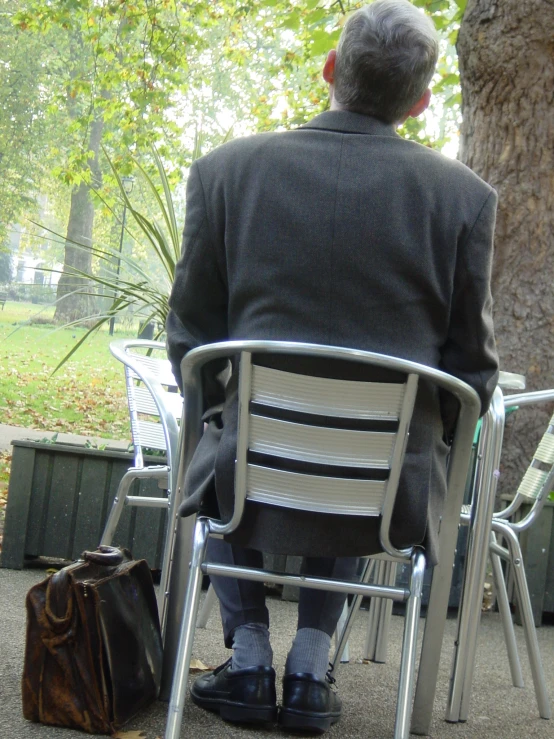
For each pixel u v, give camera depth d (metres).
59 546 3.85
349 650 2.92
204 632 2.96
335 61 1.81
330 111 1.77
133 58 11.94
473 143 4.78
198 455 1.78
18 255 31.92
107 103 12.73
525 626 2.34
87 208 27.17
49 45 27.61
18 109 27.95
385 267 1.63
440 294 1.67
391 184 1.65
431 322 1.69
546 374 4.58
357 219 1.63
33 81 28.08
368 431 1.56
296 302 1.64
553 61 4.59
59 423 11.43
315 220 1.64
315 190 1.65
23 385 13.53
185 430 1.91
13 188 29.53
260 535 1.64
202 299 1.80
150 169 11.72
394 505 1.61
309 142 1.71
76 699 1.79
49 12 11.47
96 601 1.80
